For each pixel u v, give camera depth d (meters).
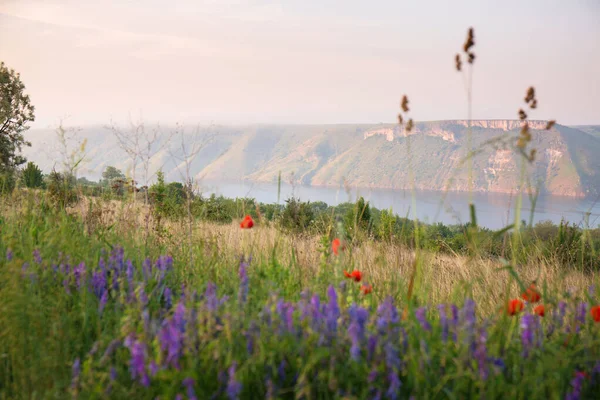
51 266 3.54
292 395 2.18
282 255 4.38
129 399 2.21
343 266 3.72
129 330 2.37
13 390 2.44
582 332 2.85
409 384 2.18
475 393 2.19
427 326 2.46
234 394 1.96
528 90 2.42
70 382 2.40
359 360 2.13
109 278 3.52
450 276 4.70
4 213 5.16
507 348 2.53
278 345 2.19
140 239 4.79
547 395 2.29
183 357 2.25
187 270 4.05
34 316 2.66
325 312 2.52
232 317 2.33
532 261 4.88
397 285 3.80
